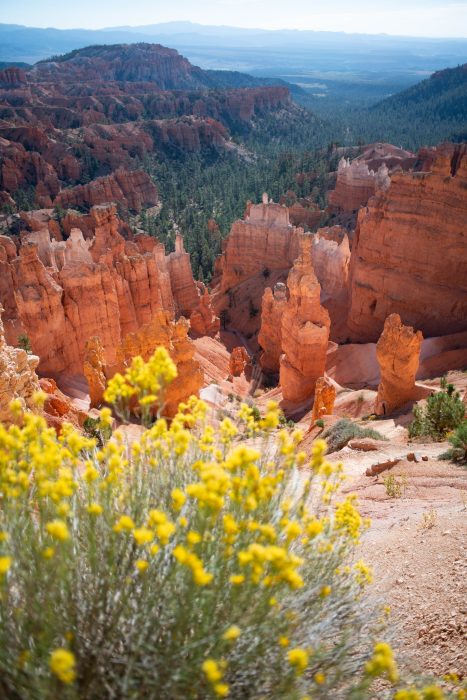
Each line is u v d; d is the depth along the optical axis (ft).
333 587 16.25
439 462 52.03
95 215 187.93
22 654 10.95
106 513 13.73
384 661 11.12
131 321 173.17
